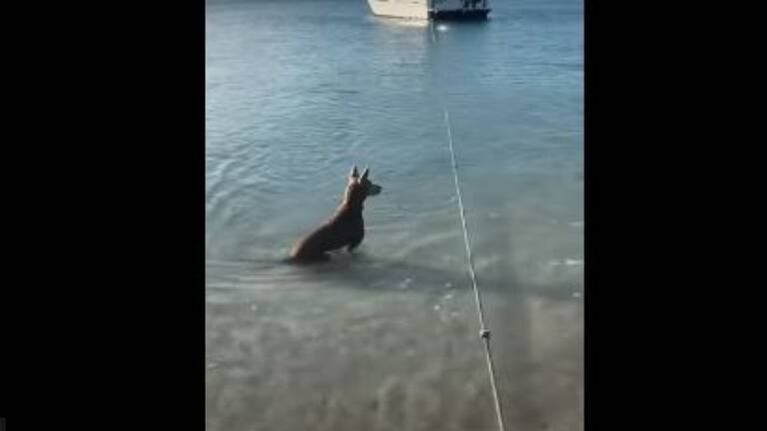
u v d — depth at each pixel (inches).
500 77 700.0
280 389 198.1
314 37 1187.9
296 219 335.6
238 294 258.1
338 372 205.5
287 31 1295.5
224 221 334.6
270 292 259.4
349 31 1262.3
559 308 238.5
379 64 842.8
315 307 246.7
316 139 483.5
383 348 217.9
